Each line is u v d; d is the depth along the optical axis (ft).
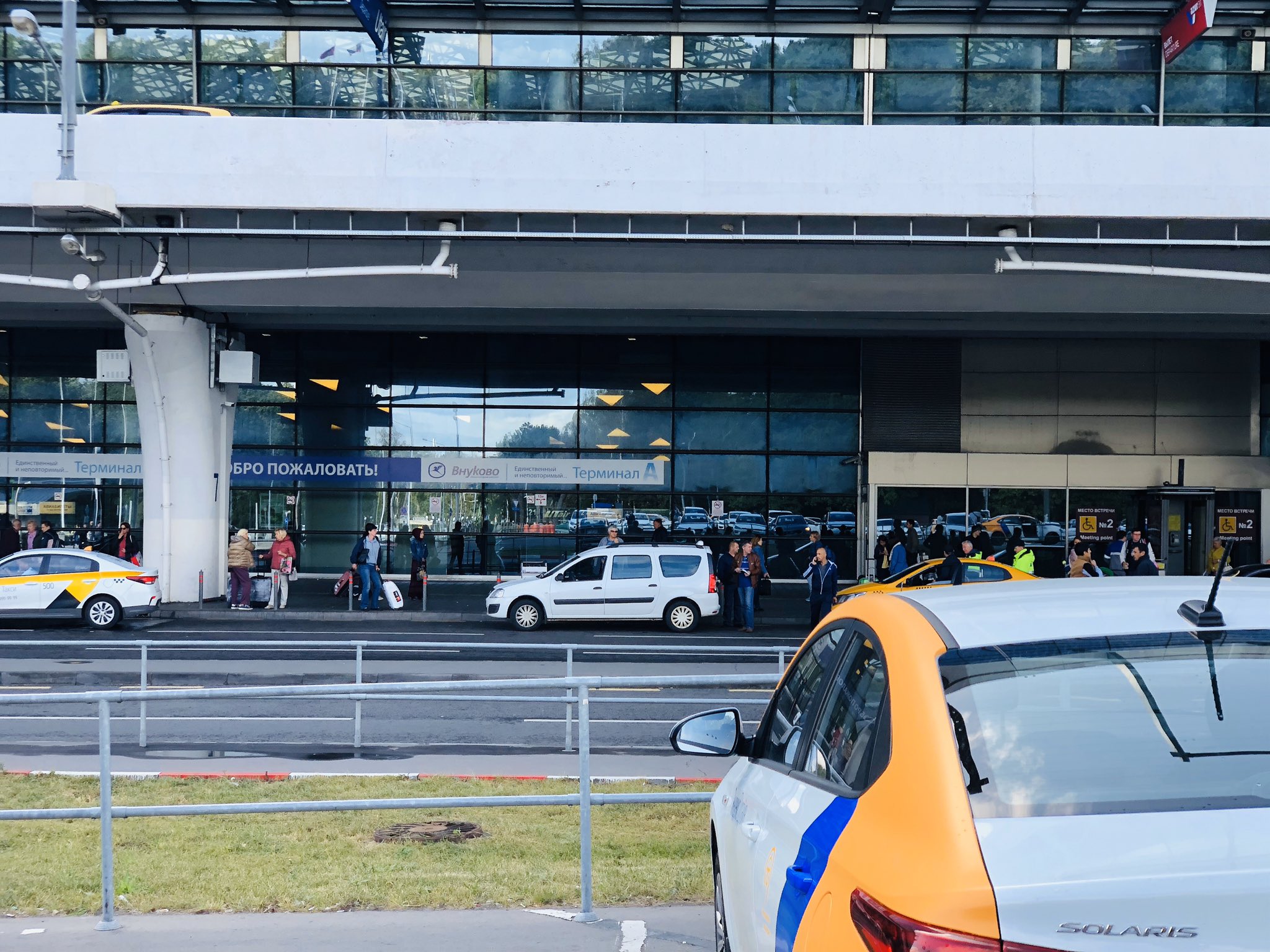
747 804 11.44
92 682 47.09
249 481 102.89
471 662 54.54
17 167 69.26
